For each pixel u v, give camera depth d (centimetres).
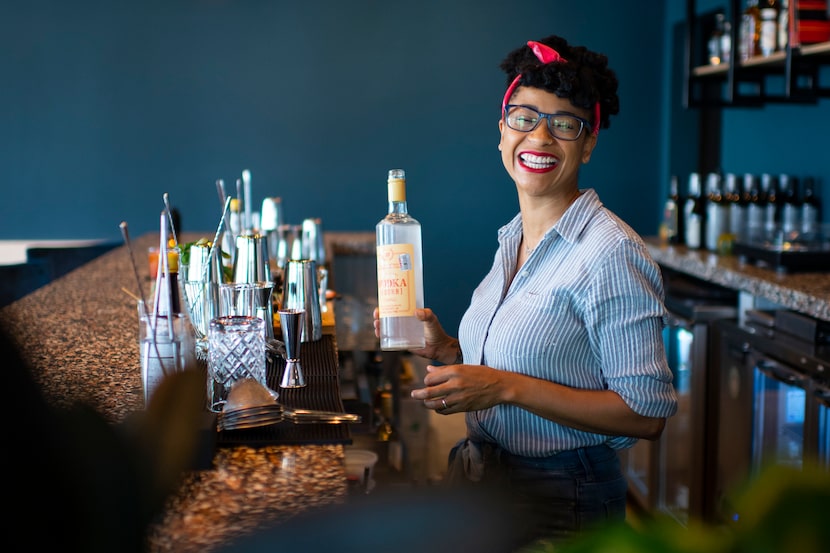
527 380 147
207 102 585
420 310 162
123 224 125
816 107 388
